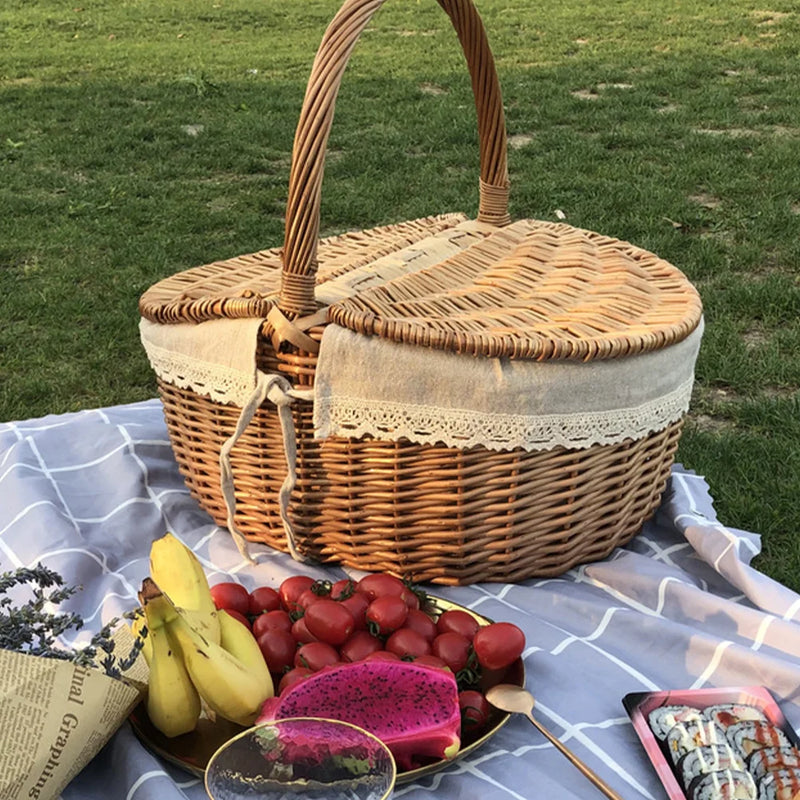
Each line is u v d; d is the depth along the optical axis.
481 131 2.04
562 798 1.15
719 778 1.14
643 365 1.51
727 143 5.47
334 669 1.18
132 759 1.17
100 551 1.71
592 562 1.67
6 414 3.01
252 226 4.64
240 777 1.03
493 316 1.56
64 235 4.56
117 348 3.43
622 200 4.65
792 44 7.85
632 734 1.28
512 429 1.46
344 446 1.52
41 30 9.93
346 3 1.37
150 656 1.19
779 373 2.96
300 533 1.63
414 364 1.44
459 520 1.53
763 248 4.02
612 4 10.35
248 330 1.52
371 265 1.78
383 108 6.61
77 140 6.05
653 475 1.70
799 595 1.56
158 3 11.53
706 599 1.54
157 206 4.93
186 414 1.69
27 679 1.07
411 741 1.13
